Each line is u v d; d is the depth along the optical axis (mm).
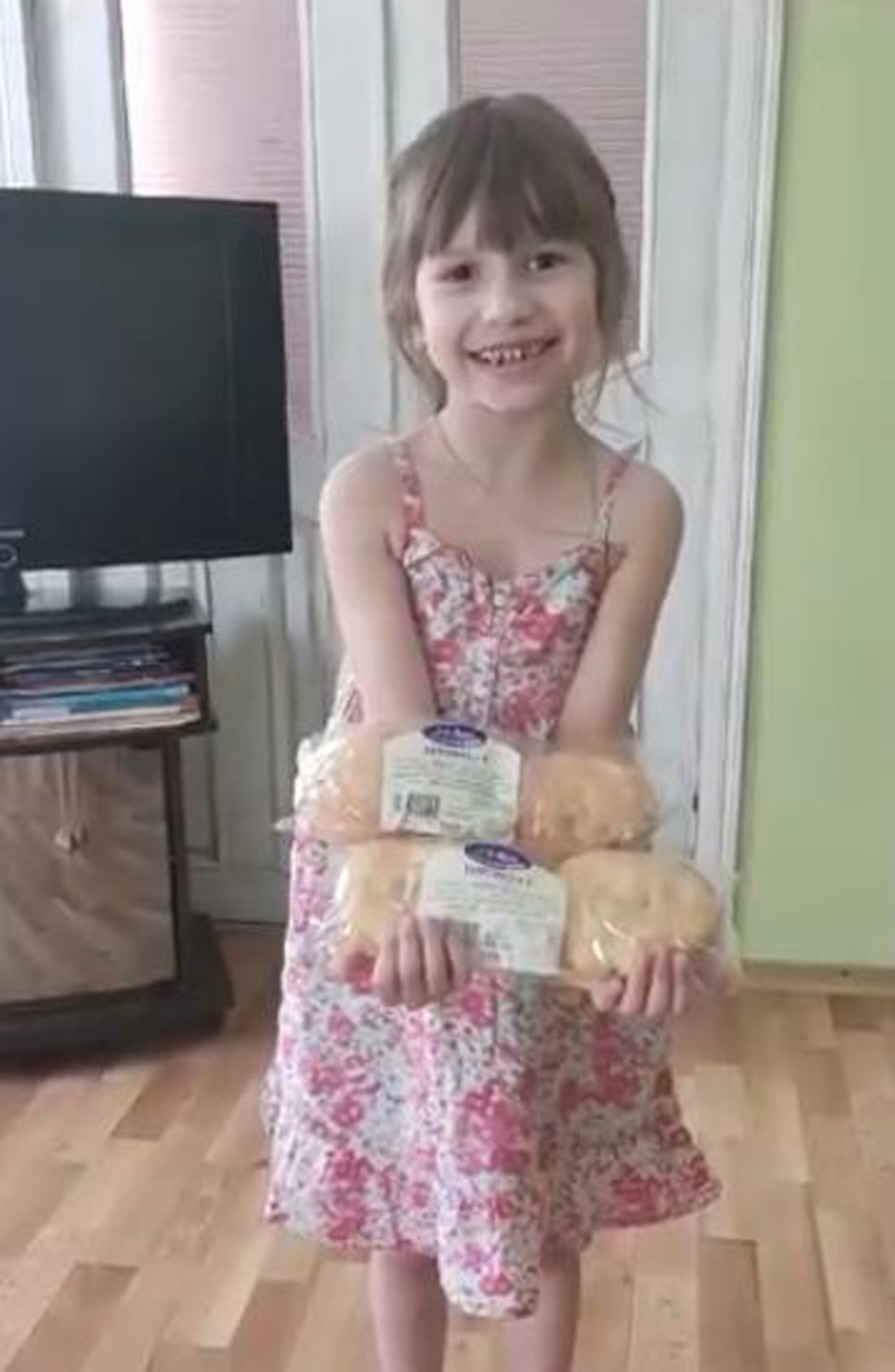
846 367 2375
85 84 2480
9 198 2174
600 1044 1293
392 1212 1335
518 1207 1210
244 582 2689
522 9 2371
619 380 2307
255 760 2771
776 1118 2180
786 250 2340
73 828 2275
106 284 2244
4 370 2227
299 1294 1764
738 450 2434
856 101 2268
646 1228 1774
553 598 1209
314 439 2604
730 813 2592
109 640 2229
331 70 2436
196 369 2318
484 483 1211
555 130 1124
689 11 2299
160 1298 1760
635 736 1468
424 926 1081
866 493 2426
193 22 2459
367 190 2479
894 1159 2074
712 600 2514
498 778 1119
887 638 2486
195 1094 2234
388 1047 1298
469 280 1116
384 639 1211
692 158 2357
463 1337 1662
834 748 2547
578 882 1098
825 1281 1798
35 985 2314
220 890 2836
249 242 2303
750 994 2576
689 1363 1651
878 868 2592
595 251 1124
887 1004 2559
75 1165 2041
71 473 2297
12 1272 1808
